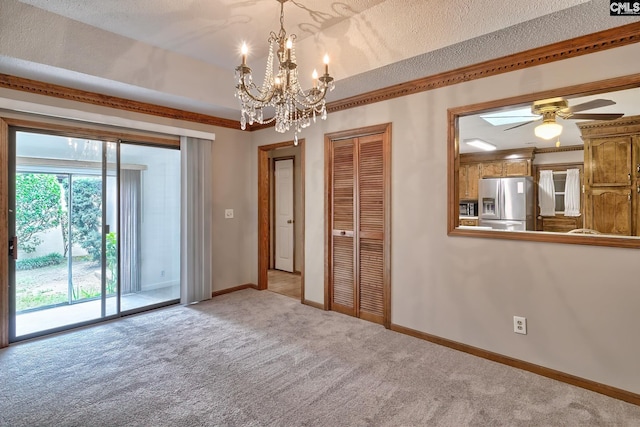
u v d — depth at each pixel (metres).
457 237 2.70
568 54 2.13
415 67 2.54
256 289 4.59
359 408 1.92
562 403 1.97
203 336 2.96
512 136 4.70
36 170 3.00
